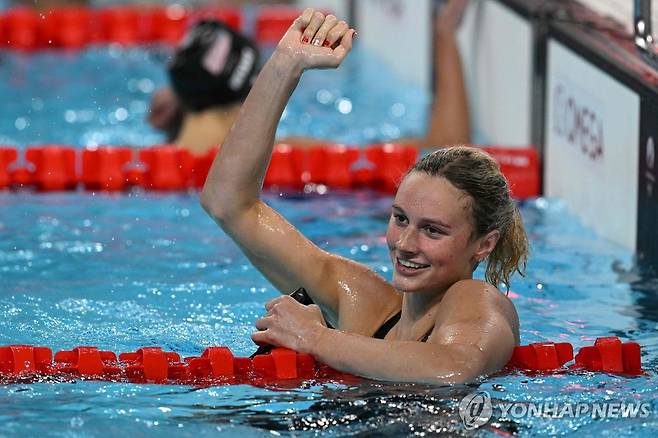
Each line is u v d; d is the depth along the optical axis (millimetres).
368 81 28625
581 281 13914
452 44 21562
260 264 11023
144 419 8844
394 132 23297
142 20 32625
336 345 9688
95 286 13570
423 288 9812
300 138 20781
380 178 19766
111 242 15719
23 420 8805
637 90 14719
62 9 33594
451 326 9672
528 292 13461
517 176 18750
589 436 8641
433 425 8719
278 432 8625
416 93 26969
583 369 10023
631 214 15148
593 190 16531
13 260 14688
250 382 9609
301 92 27391
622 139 15336
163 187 19125
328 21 10664
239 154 10711
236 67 20172
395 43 29312
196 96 20156
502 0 20453
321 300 10898
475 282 10016
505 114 20531
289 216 17484
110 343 11383
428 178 9734
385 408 8992
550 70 18312
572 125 17375
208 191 10875
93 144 21969
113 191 18984
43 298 12992
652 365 10414
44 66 29344
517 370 9844
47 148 19094
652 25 16578
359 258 15031
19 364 9781
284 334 9891
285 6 36844
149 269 14398
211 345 11383
